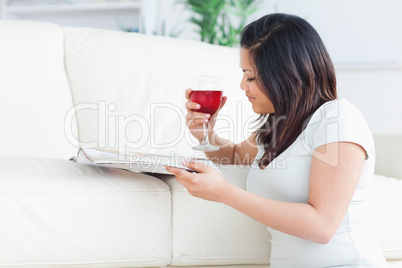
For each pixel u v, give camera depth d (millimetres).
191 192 1060
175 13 4160
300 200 1099
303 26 1128
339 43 3801
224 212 1265
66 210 1138
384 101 3783
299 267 1107
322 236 1007
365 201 1117
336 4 3768
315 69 1123
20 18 4430
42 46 1760
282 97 1126
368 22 3734
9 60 1683
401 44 3689
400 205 1379
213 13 3193
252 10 3299
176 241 1256
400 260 1412
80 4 4184
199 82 1339
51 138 1662
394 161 1700
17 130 1621
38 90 1691
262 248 1288
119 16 4324
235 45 3189
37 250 1123
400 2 3658
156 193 1227
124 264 1202
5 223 1099
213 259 1271
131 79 1845
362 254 1070
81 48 1846
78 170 1242
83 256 1157
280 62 1108
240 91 1978
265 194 1163
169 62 1921
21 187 1116
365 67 3752
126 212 1185
